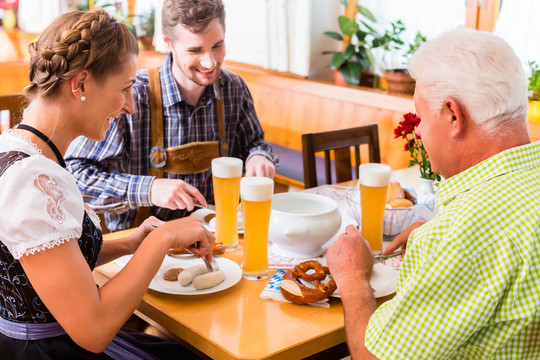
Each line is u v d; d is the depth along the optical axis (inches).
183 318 45.8
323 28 152.3
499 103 36.5
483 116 37.0
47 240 40.9
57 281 41.3
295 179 129.6
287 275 50.0
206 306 47.8
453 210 36.9
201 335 43.3
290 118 147.6
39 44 45.1
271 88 151.7
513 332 35.4
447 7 133.9
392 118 126.3
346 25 144.0
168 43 74.7
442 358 36.6
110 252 54.8
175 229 48.0
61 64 43.7
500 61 36.6
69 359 47.1
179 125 76.7
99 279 53.6
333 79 157.6
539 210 35.4
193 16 69.7
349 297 43.5
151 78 74.9
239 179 57.1
